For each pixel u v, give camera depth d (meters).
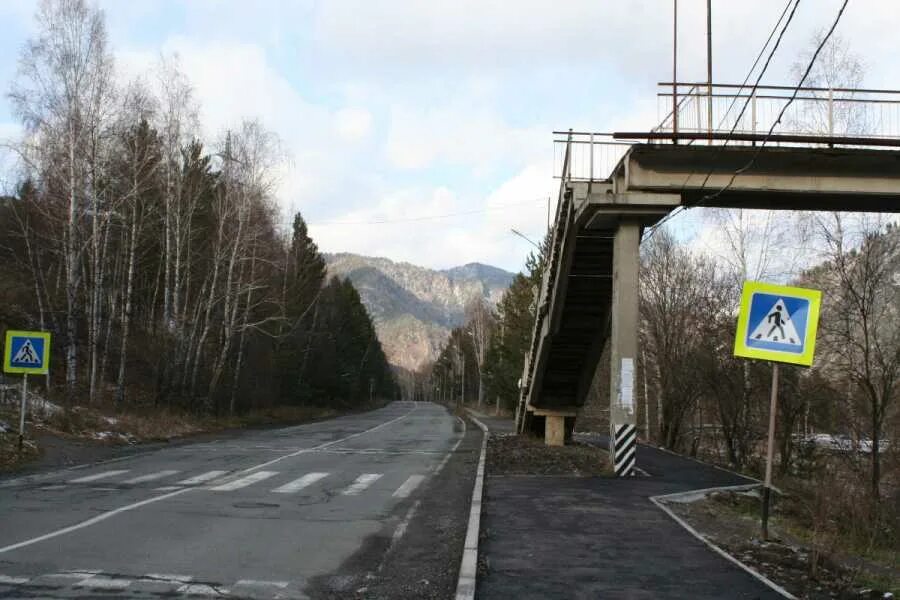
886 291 24.62
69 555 7.97
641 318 37.19
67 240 30.25
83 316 35.03
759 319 9.66
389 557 8.44
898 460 24.00
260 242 41.34
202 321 42.88
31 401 22.64
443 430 38.22
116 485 13.84
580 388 26.98
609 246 20.91
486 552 8.69
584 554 8.62
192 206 37.28
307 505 12.16
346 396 86.75
